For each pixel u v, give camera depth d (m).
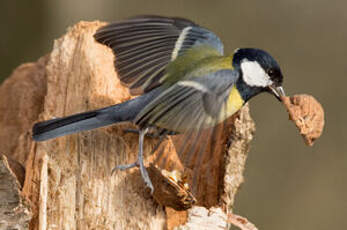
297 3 17.91
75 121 8.12
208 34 9.03
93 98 9.23
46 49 18.12
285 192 16.22
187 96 7.79
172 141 9.45
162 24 8.70
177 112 7.67
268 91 9.00
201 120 7.69
